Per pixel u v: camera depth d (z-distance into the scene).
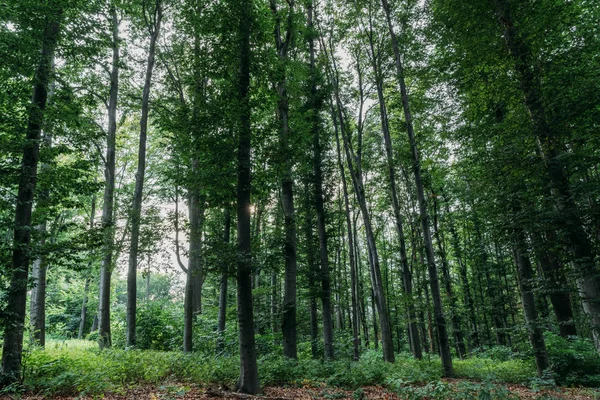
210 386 8.35
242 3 8.68
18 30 8.58
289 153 9.18
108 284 14.52
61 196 9.88
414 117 16.77
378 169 20.62
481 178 9.97
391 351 14.16
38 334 13.42
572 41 8.81
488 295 25.92
